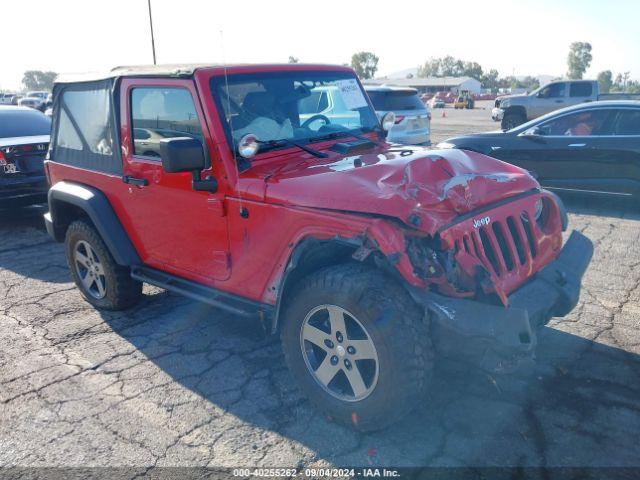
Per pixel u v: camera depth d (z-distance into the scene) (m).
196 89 3.65
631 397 3.49
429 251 2.97
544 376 3.73
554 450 3.04
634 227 7.30
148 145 4.12
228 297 3.85
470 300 2.90
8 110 9.00
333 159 3.79
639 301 4.92
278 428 3.34
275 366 4.06
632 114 7.96
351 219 3.01
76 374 4.04
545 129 8.74
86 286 5.22
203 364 4.12
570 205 8.70
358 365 3.13
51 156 5.25
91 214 4.51
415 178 3.19
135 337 4.59
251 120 3.80
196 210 3.83
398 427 3.28
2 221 8.89
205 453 3.15
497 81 132.62
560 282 3.53
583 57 138.25
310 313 3.23
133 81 4.11
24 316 5.09
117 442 3.27
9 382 3.96
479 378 3.71
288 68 4.20
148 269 4.51
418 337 2.89
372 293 2.93
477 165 3.71
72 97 4.88
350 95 4.59
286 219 3.28
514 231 3.47
